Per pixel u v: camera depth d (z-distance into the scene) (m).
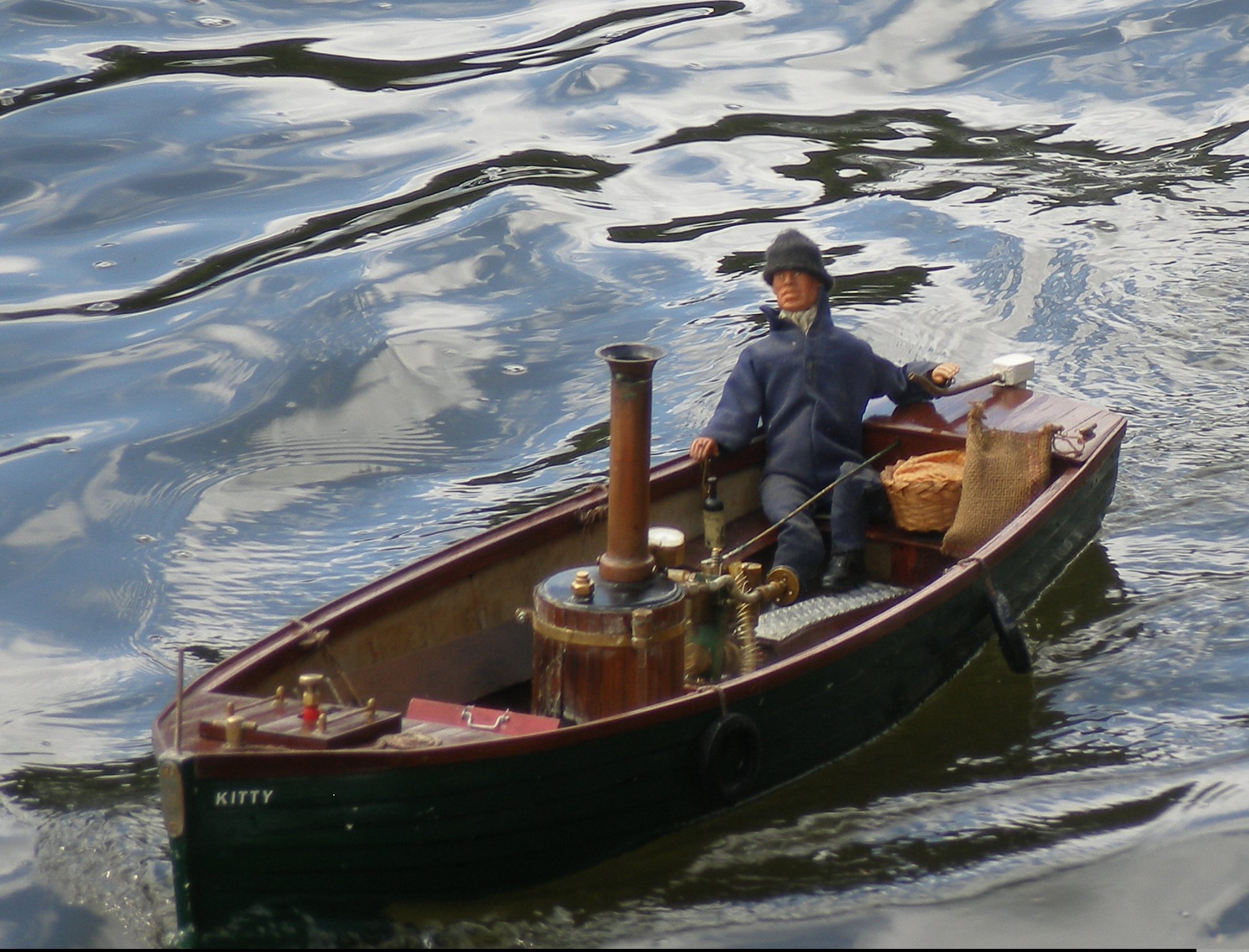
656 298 39.66
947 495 25.48
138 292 39.78
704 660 21.09
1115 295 39.00
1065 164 48.72
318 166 48.28
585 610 18.66
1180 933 17.33
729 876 18.42
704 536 26.02
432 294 39.91
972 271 40.84
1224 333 36.75
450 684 21.14
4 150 47.91
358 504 30.06
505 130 51.34
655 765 18.39
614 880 18.28
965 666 23.67
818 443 25.92
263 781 16.03
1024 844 19.09
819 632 23.84
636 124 52.25
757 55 58.56
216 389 34.81
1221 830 19.22
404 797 16.61
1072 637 24.70
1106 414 27.98
